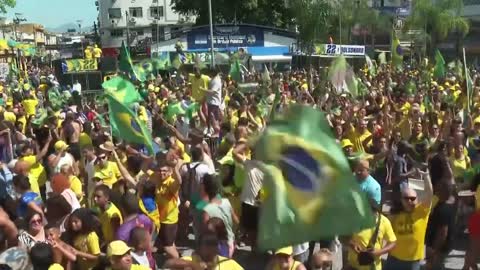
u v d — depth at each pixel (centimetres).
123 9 10162
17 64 5241
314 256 566
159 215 838
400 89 2097
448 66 3250
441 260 789
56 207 656
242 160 839
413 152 927
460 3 6066
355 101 1648
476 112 1402
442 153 810
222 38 5053
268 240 397
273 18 5738
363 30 5884
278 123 399
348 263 652
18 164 835
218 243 563
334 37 5491
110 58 3322
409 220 682
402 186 685
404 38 6100
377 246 632
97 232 631
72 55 8812
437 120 1271
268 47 5141
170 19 10344
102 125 1356
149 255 611
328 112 1402
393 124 1339
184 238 977
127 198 664
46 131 1125
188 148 1086
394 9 6750
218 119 1505
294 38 5150
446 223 771
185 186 865
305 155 391
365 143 1202
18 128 1555
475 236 769
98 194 711
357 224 388
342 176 387
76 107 1848
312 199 391
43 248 534
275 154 399
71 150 1105
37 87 3222
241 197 805
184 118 1576
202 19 5900
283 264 552
